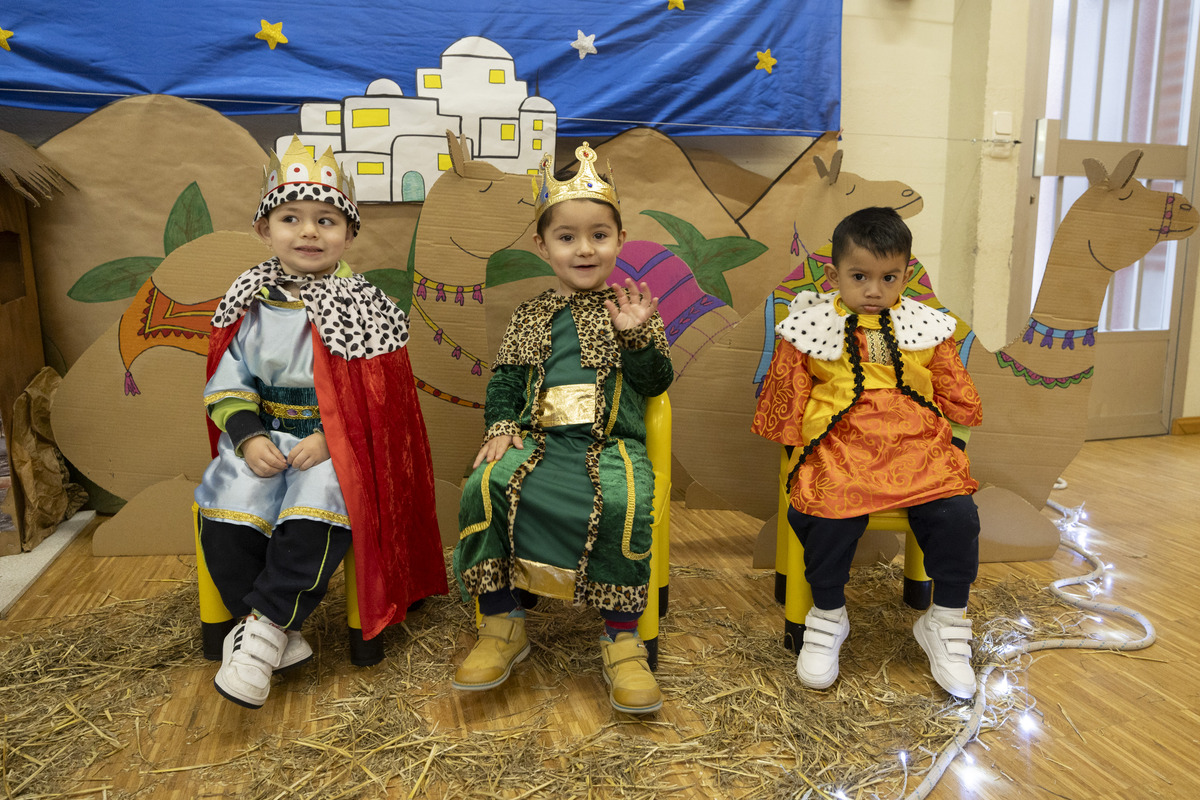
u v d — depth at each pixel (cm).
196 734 124
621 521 128
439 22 213
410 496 152
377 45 211
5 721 126
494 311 209
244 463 136
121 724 126
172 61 204
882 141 259
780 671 143
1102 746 121
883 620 166
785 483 165
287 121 212
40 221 206
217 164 210
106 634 155
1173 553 202
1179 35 300
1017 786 112
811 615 141
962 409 148
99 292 212
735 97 230
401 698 134
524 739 122
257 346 138
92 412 197
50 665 143
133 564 194
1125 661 148
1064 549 206
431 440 203
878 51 253
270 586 127
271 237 141
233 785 112
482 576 131
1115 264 184
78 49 200
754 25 228
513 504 130
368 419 141
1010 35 249
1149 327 321
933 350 151
